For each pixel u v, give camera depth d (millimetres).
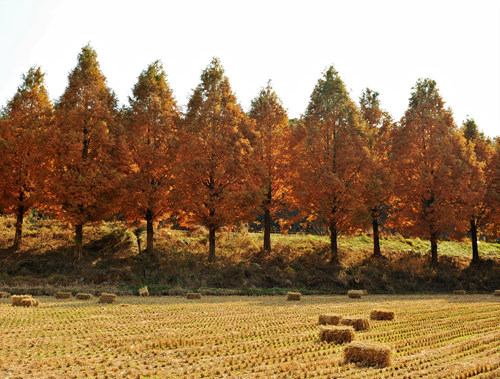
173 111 33781
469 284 33938
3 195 28625
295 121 38250
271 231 48812
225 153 30375
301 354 10352
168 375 8469
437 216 33844
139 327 13844
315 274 31859
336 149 33719
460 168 34188
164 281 27844
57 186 26359
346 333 11750
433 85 38281
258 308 19703
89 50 30859
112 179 27891
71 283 25844
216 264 30562
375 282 32219
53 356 9891
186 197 29641
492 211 36750
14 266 27219
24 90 30656
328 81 35281
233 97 34219
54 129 27359
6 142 27984
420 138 36250
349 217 32406
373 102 39656
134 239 33844
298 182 32500
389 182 34031
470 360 9867
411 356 10250
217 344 11406
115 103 33281
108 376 8320
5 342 11219
